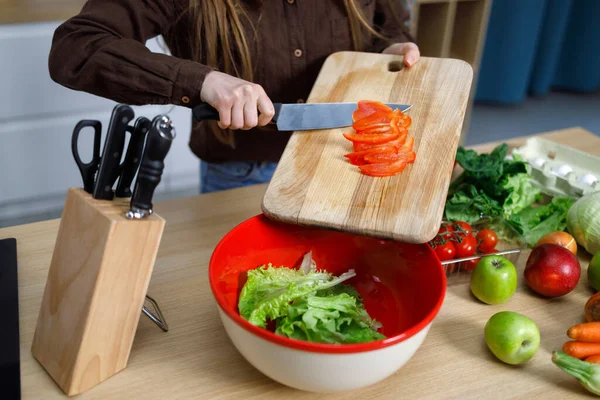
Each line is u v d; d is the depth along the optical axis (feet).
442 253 2.90
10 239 3.08
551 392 2.35
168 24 3.52
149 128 2.02
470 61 8.84
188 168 7.91
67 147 6.82
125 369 2.38
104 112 6.83
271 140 4.19
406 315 2.57
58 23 6.09
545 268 2.80
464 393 2.32
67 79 3.05
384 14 4.33
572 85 12.59
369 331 2.31
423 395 2.31
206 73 2.87
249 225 2.63
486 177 3.40
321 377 2.05
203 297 2.82
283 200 2.64
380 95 3.32
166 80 2.87
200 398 2.27
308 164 2.86
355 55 3.67
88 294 2.12
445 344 2.58
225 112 2.79
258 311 2.37
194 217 3.48
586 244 3.22
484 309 2.82
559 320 2.76
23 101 6.29
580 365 2.29
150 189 2.12
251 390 2.32
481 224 3.31
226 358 2.47
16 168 6.67
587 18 11.60
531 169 3.90
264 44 3.85
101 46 2.93
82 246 2.18
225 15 3.52
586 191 3.62
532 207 3.66
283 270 2.66
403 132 2.95
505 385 2.37
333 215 2.55
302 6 3.84
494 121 11.29
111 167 2.17
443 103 3.22
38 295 2.76
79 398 2.23
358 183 2.73
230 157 4.35
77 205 2.24
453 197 3.33
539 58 11.91
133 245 2.15
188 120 7.47
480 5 8.35
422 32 8.55
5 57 5.96
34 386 2.27
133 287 2.24
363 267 2.84
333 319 2.29
